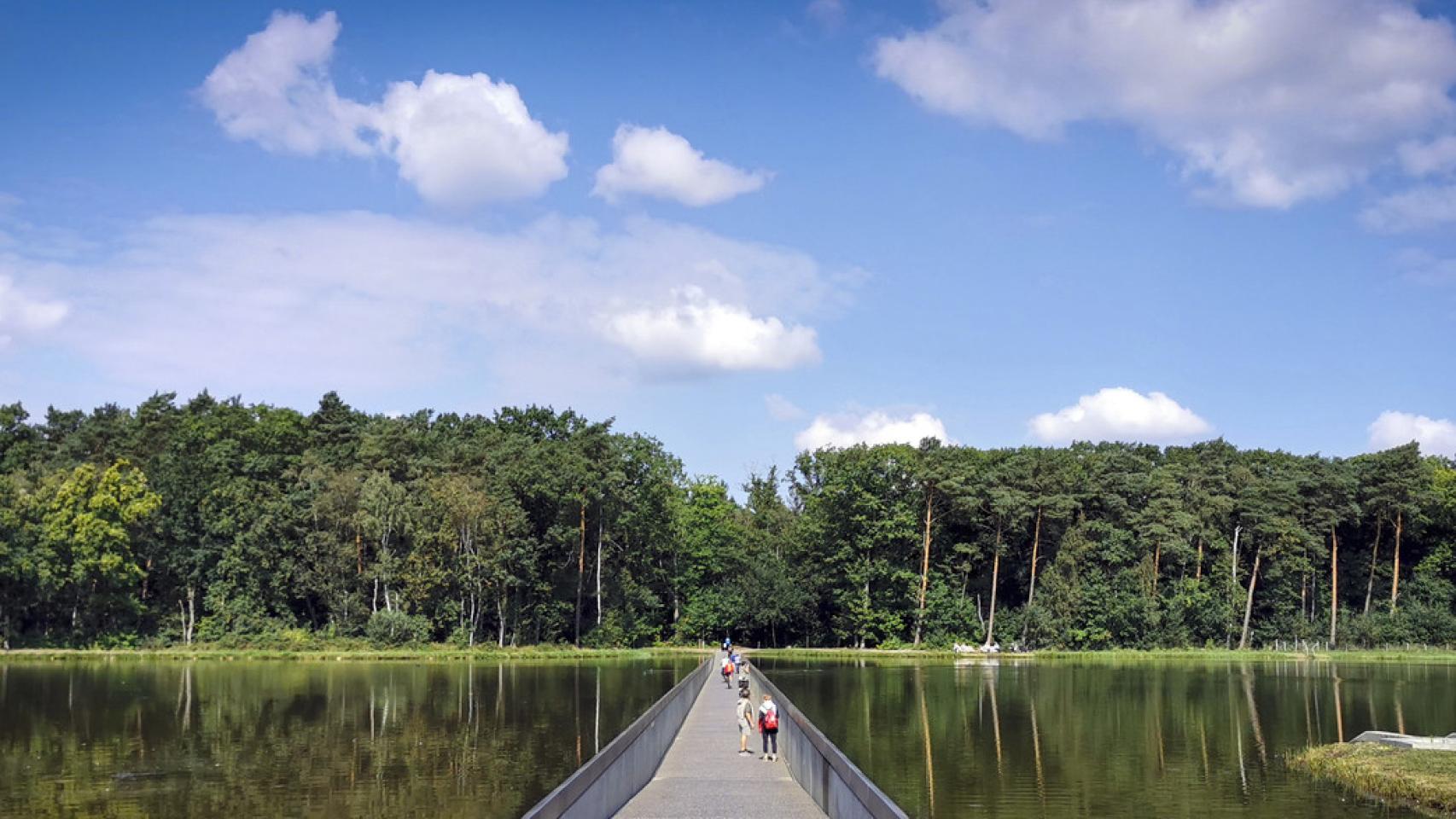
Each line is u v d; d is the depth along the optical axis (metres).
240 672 84.25
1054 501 115.69
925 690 73.50
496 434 128.25
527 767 42.19
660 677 82.56
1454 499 117.00
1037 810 34.84
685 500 130.25
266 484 109.00
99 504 99.38
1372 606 120.00
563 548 113.44
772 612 120.44
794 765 26.83
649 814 20.92
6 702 62.59
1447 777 36.00
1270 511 117.12
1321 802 35.66
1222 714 59.62
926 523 119.19
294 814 34.22
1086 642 114.00
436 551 104.44
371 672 85.62
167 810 34.75
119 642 101.00
